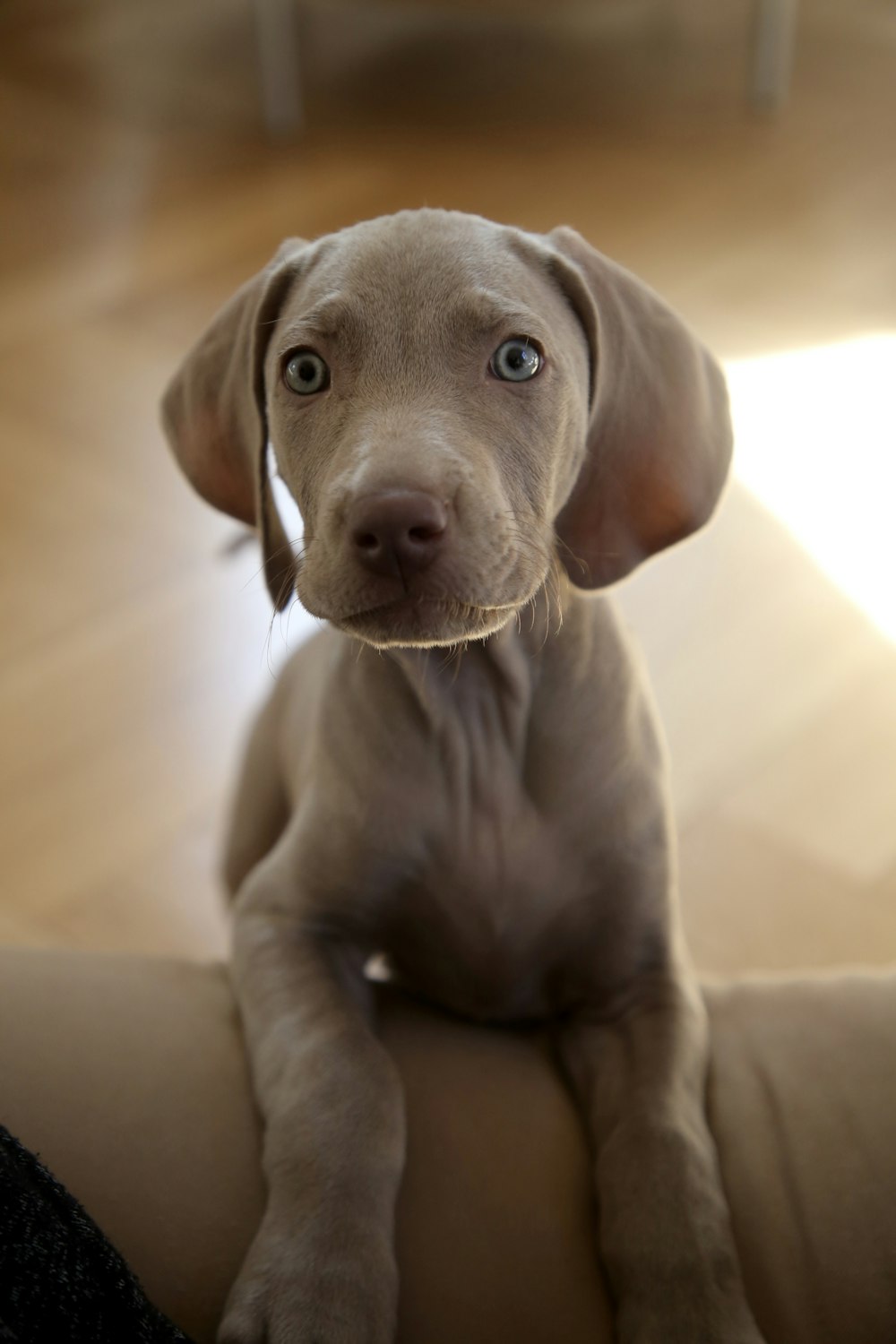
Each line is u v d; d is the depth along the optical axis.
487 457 0.47
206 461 0.57
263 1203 0.45
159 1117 0.46
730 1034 0.51
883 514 1.17
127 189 1.75
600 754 0.53
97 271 1.57
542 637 0.52
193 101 1.97
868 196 1.65
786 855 0.88
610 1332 0.44
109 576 1.14
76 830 0.93
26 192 1.76
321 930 0.55
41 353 1.43
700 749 0.96
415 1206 0.45
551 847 0.53
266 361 0.52
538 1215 0.46
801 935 0.84
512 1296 0.44
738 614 1.08
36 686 1.04
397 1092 0.48
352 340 0.48
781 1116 0.47
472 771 0.53
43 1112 0.45
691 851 0.89
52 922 0.87
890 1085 0.47
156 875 0.90
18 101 2.00
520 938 0.54
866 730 0.97
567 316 0.51
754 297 1.45
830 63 2.01
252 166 1.78
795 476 1.21
